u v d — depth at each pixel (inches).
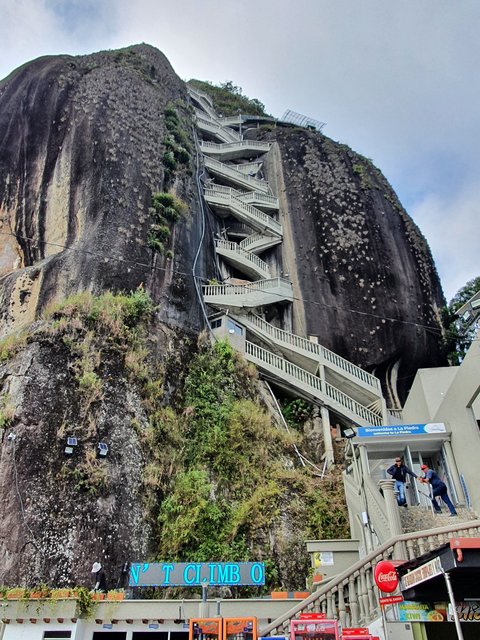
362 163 1273.4
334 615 319.6
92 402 594.2
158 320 768.9
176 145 1061.8
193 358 772.0
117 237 823.7
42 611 416.2
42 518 488.4
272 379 856.9
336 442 810.2
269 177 1302.9
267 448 692.1
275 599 420.8
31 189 908.0
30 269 786.2
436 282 1135.6
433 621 270.8
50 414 563.5
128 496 548.1
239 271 1109.1
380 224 1142.3
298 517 592.4
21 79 1061.1
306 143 1318.9
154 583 456.8
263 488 612.7
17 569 452.4
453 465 508.7
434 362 1011.9
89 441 561.9
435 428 527.5
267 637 292.7
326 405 842.2
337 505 616.7
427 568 254.4
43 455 529.3
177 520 552.1
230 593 491.5
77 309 683.4
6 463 510.9
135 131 1005.2
